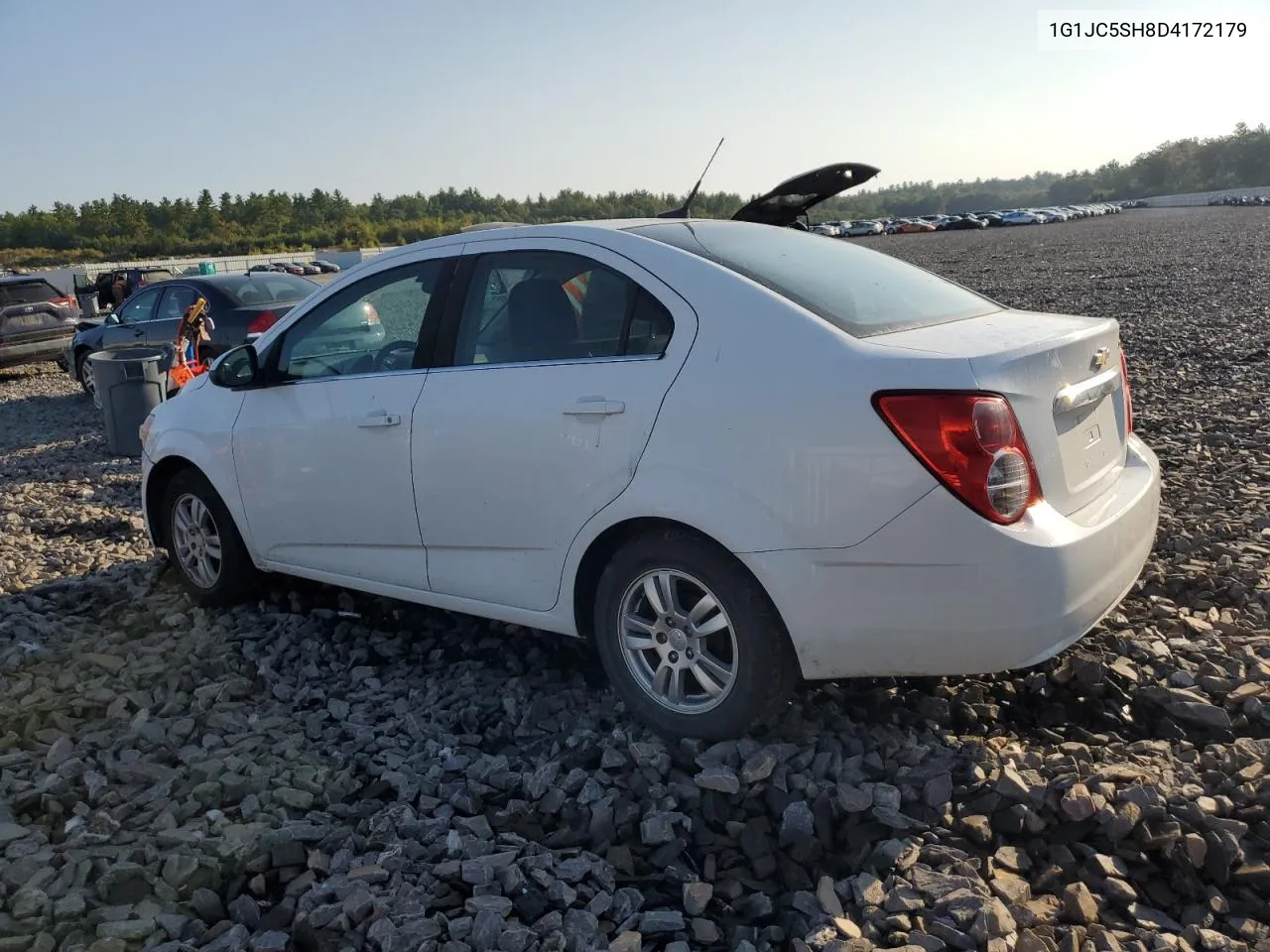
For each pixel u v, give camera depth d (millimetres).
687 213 4707
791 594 2955
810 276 3424
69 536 6559
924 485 2770
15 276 16625
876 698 3539
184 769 3365
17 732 3699
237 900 2676
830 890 2611
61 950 2514
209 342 10875
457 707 3752
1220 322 13594
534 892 2646
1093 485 3219
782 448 2920
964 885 2576
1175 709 3346
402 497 3883
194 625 4621
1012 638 2822
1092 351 3227
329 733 3580
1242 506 5367
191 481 4738
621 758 3258
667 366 3166
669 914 2539
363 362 4070
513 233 3730
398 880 2717
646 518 3193
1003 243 51875
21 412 13102
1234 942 2350
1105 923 2465
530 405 3438
